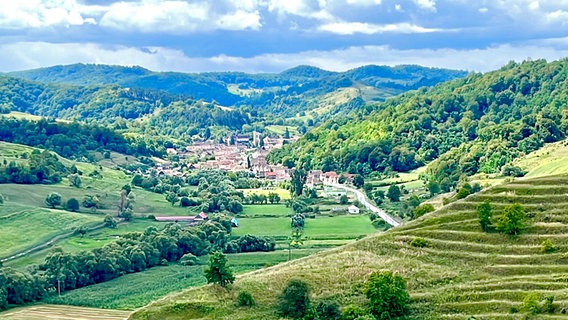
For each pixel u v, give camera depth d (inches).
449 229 5585.6
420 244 5423.2
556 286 4443.9
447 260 5152.6
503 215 5423.2
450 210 5905.5
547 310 4136.3
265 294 4778.5
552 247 4997.5
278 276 5044.3
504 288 4539.9
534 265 4837.6
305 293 4520.2
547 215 5472.4
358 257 5359.3
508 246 5167.3
